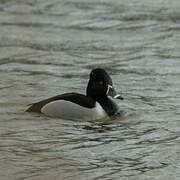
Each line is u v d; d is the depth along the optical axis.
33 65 18.09
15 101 14.08
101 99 13.23
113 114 13.13
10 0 28.62
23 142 11.08
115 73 17.27
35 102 14.05
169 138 11.53
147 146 10.99
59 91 15.22
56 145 10.95
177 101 14.38
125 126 12.38
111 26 23.50
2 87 15.43
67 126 12.22
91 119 12.73
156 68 17.78
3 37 21.72
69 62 18.56
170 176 9.43
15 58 18.92
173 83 16.09
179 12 25.44
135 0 27.98
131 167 9.84
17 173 9.43
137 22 24.00
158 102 14.32
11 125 12.15
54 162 10.00
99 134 11.74
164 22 23.94
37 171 9.55
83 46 20.59
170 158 10.30
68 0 28.23
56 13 25.84
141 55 19.36
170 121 12.76
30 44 20.81
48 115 12.88
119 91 15.35
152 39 21.55
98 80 13.21
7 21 24.38
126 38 21.73
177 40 21.39
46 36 22.02
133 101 14.43
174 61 18.62
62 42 21.14
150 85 15.93
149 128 12.24
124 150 10.74
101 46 20.59
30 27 23.39
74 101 12.82
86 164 9.94
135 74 17.12
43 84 15.89
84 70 17.61
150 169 9.74
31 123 12.32
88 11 25.98
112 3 27.42
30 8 26.91
